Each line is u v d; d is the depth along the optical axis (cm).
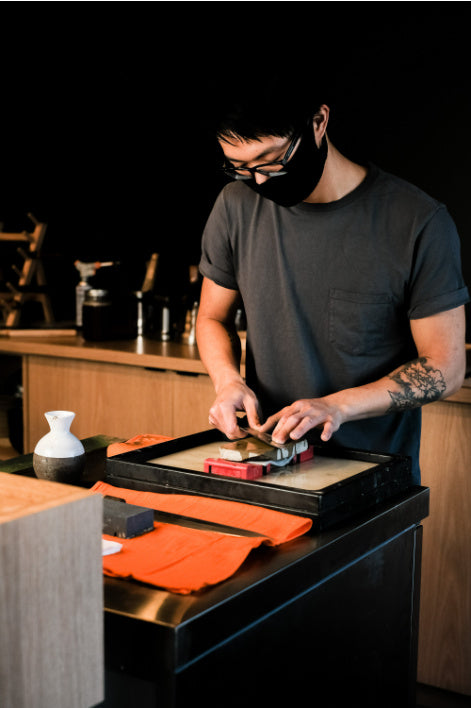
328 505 120
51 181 369
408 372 158
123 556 106
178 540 111
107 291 316
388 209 164
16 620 69
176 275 347
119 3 339
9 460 154
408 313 166
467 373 237
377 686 136
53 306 371
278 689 110
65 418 141
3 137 375
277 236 173
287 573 106
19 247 359
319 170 155
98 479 144
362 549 124
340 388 173
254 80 135
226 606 96
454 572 242
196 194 338
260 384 181
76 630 75
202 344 185
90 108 355
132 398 296
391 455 143
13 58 367
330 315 171
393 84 297
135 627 91
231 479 127
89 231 364
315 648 118
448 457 239
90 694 77
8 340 319
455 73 286
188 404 283
